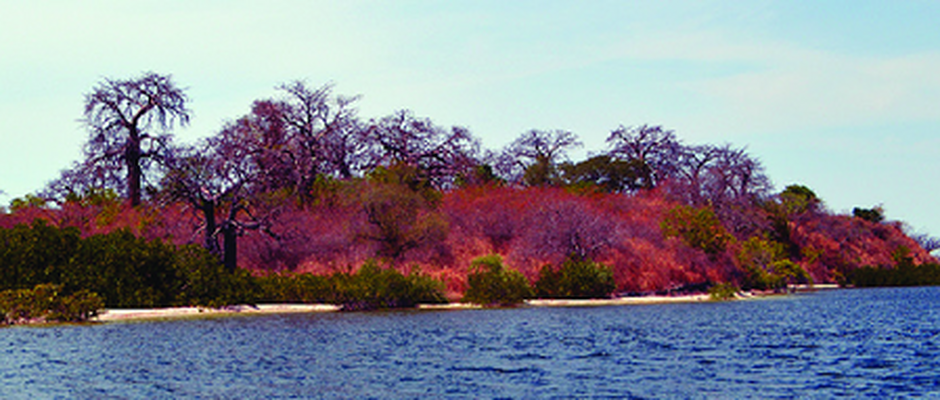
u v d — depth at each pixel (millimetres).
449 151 69750
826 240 79062
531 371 19922
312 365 20594
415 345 24609
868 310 40344
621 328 30172
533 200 55531
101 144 53656
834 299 50781
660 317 35250
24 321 30766
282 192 51750
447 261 47812
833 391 17422
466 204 55375
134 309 34750
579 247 48938
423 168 67688
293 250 48000
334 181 57156
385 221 47812
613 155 87750
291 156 57156
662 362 21547
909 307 42812
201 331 27766
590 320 33562
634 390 17531
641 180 85438
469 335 27422
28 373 18766
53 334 26562
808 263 74250
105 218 49219
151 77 55094
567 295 45562
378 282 39750
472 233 51625
